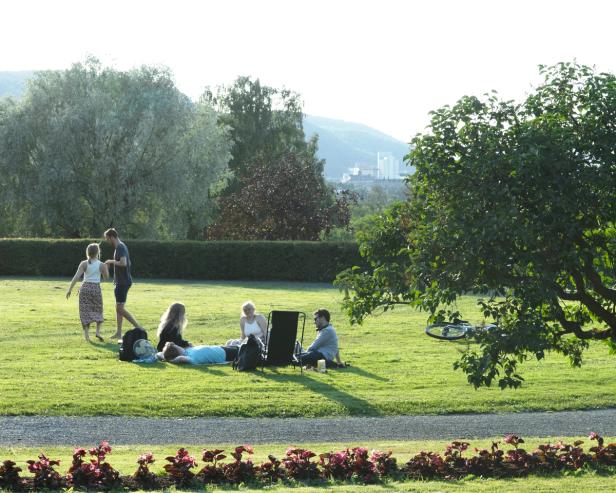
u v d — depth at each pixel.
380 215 10.31
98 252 23.33
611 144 9.21
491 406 16.00
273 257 47.69
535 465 10.97
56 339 23.36
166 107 59.19
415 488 9.67
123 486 9.72
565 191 9.09
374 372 19.27
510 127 9.53
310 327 28.02
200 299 35.84
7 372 18.23
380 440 13.38
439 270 9.35
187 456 10.28
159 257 47.94
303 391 16.88
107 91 60.22
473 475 10.59
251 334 19.36
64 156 56.94
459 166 9.47
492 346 9.39
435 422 14.80
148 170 59.50
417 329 27.08
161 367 19.33
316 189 67.94
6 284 42.00
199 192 61.19
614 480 10.30
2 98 59.16
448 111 9.61
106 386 16.84
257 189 65.69
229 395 16.31
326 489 9.59
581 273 10.13
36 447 12.29
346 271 10.41
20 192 57.66
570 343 11.86
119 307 23.19
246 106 78.12
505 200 9.08
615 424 14.87
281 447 12.55
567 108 9.66
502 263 9.12
